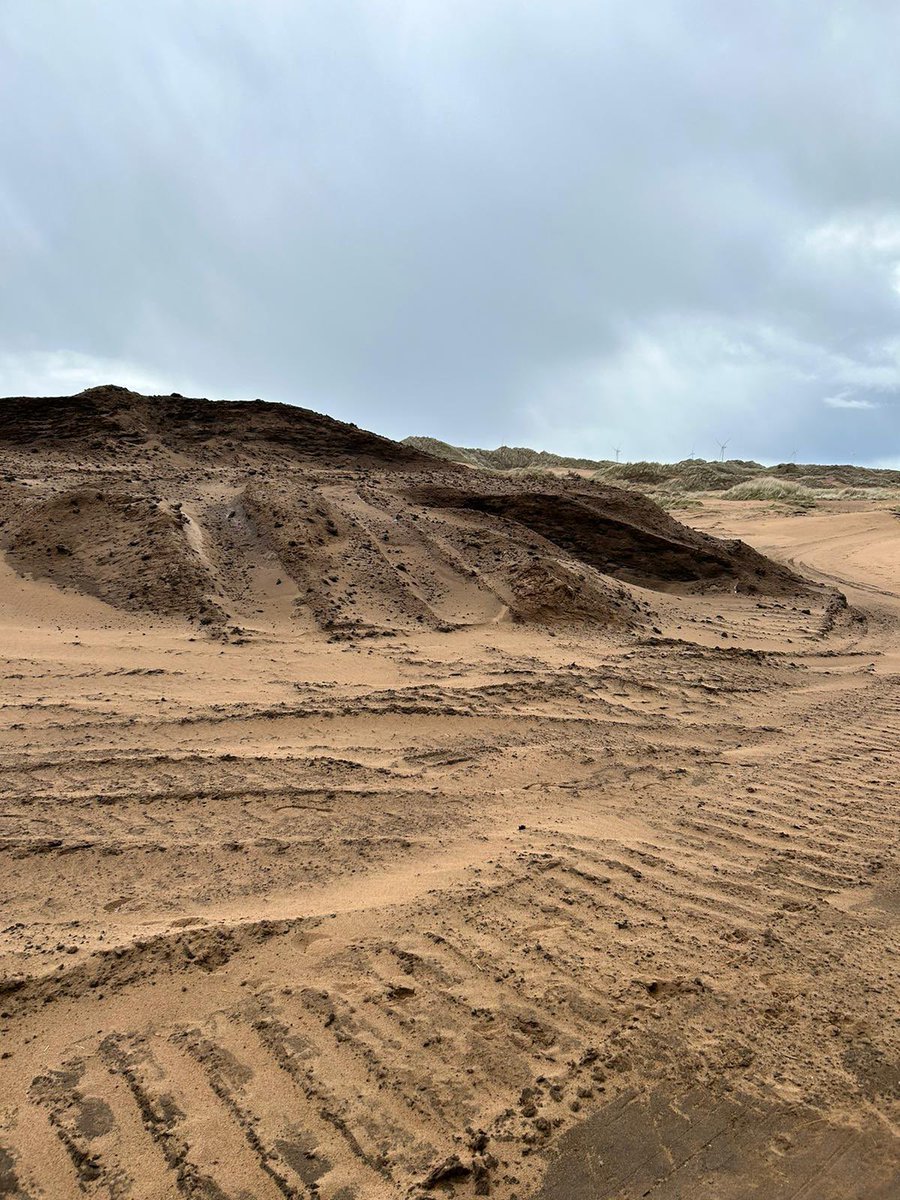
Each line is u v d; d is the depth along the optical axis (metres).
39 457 15.59
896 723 6.34
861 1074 2.34
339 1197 1.90
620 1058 2.38
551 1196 1.93
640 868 3.63
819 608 13.38
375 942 2.96
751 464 63.88
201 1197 1.90
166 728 5.32
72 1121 2.11
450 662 7.45
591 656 8.17
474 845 3.86
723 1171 2.02
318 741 5.26
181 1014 2.55
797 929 3.12
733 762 5.25
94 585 9.09
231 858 3.66
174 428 19.19
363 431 20.11
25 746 4.88
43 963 2.76
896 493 43.88
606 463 67.25
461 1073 2.32
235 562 9.72
